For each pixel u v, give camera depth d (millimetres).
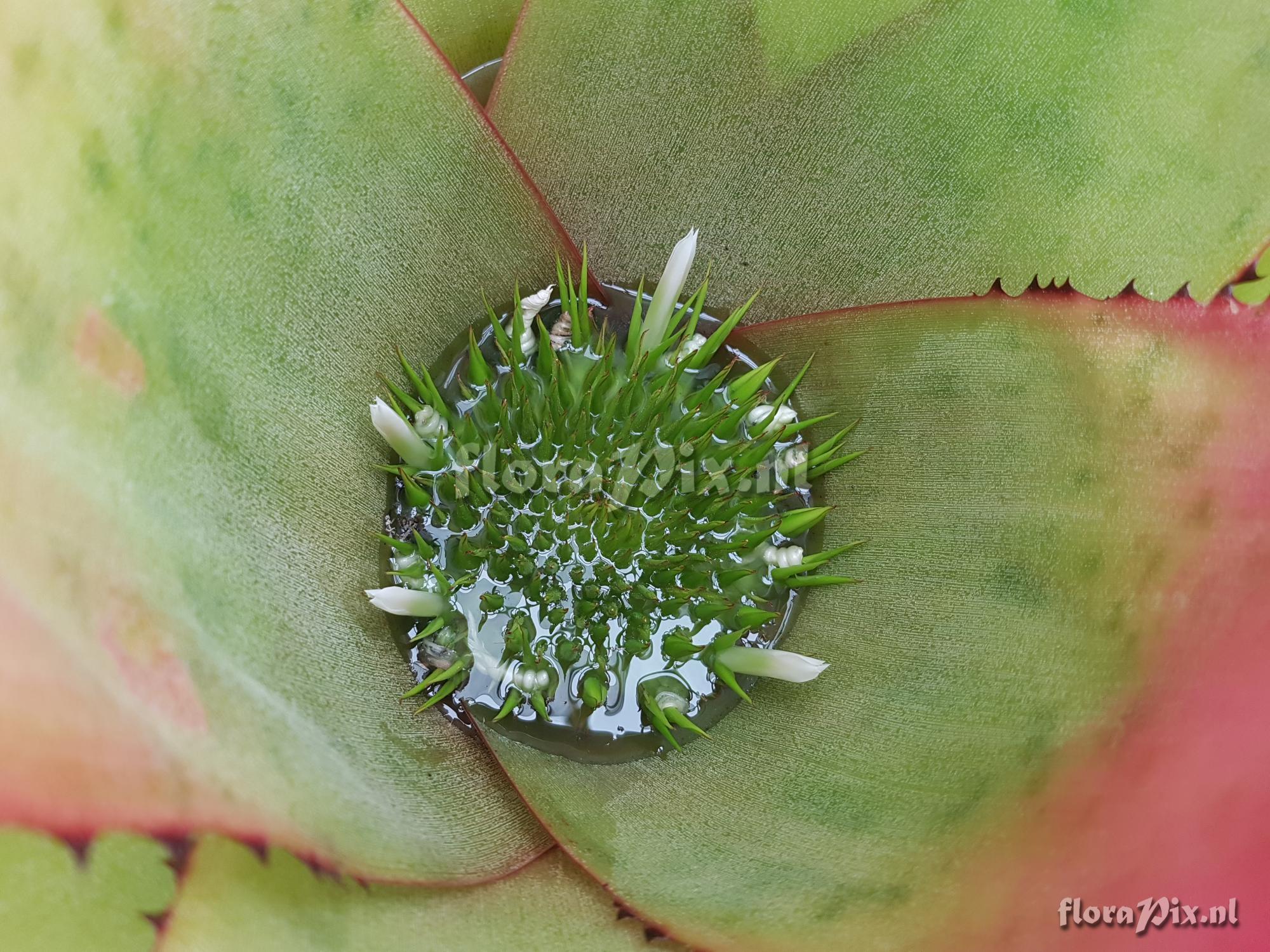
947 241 248
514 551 249
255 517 224
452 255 246
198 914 207
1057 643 229
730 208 254
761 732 244
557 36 242
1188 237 242
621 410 252
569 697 249
